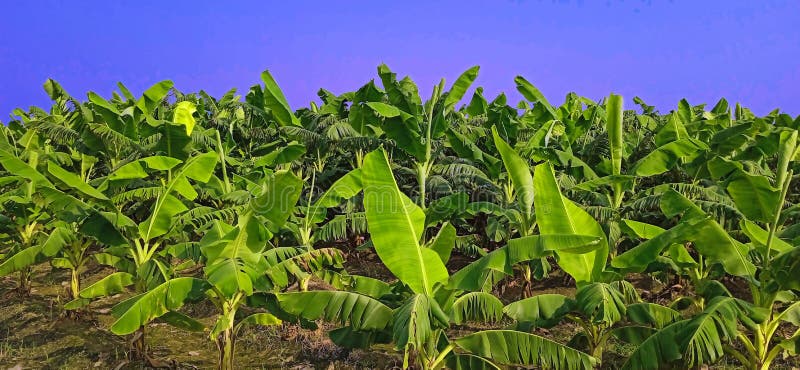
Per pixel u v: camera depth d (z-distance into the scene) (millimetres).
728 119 11719
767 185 5129
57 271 11312
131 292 9891
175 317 5797
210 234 5988
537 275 8039
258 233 5617
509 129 12117
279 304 5516
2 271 6895
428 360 4914
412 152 8992
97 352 7008
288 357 6922
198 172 6652
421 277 4754
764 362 4977
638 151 10648
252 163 11469
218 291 5504
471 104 15898
